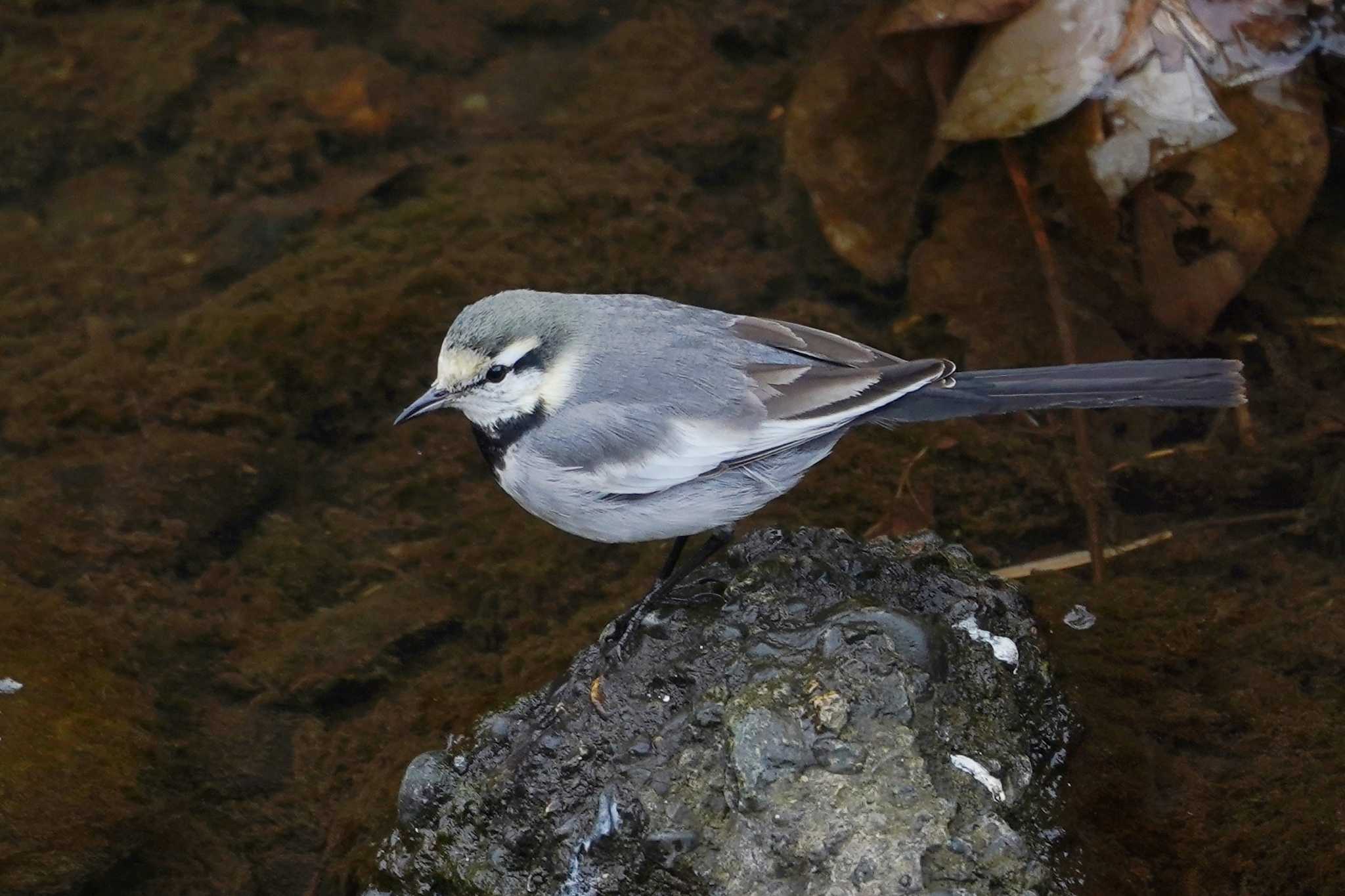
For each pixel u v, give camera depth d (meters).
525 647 11.20
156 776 10.08
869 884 7.12
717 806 7.88
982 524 12.10
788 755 7.75
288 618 11.60
